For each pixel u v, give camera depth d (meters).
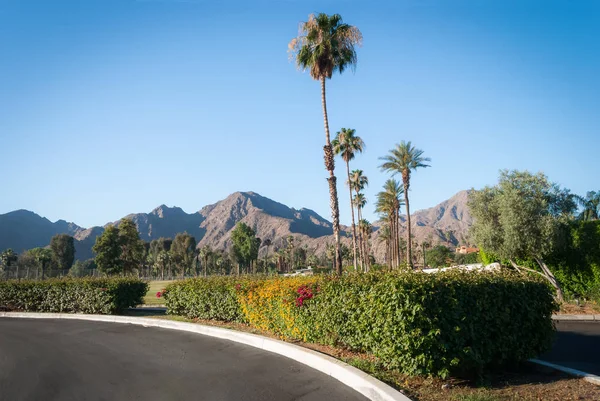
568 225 22.67
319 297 10.07
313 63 24.41
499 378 7.56
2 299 21.75
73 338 13.78
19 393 7.80
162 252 154.12
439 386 6.97
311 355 9.27
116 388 7.99
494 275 8.45
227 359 10.17
